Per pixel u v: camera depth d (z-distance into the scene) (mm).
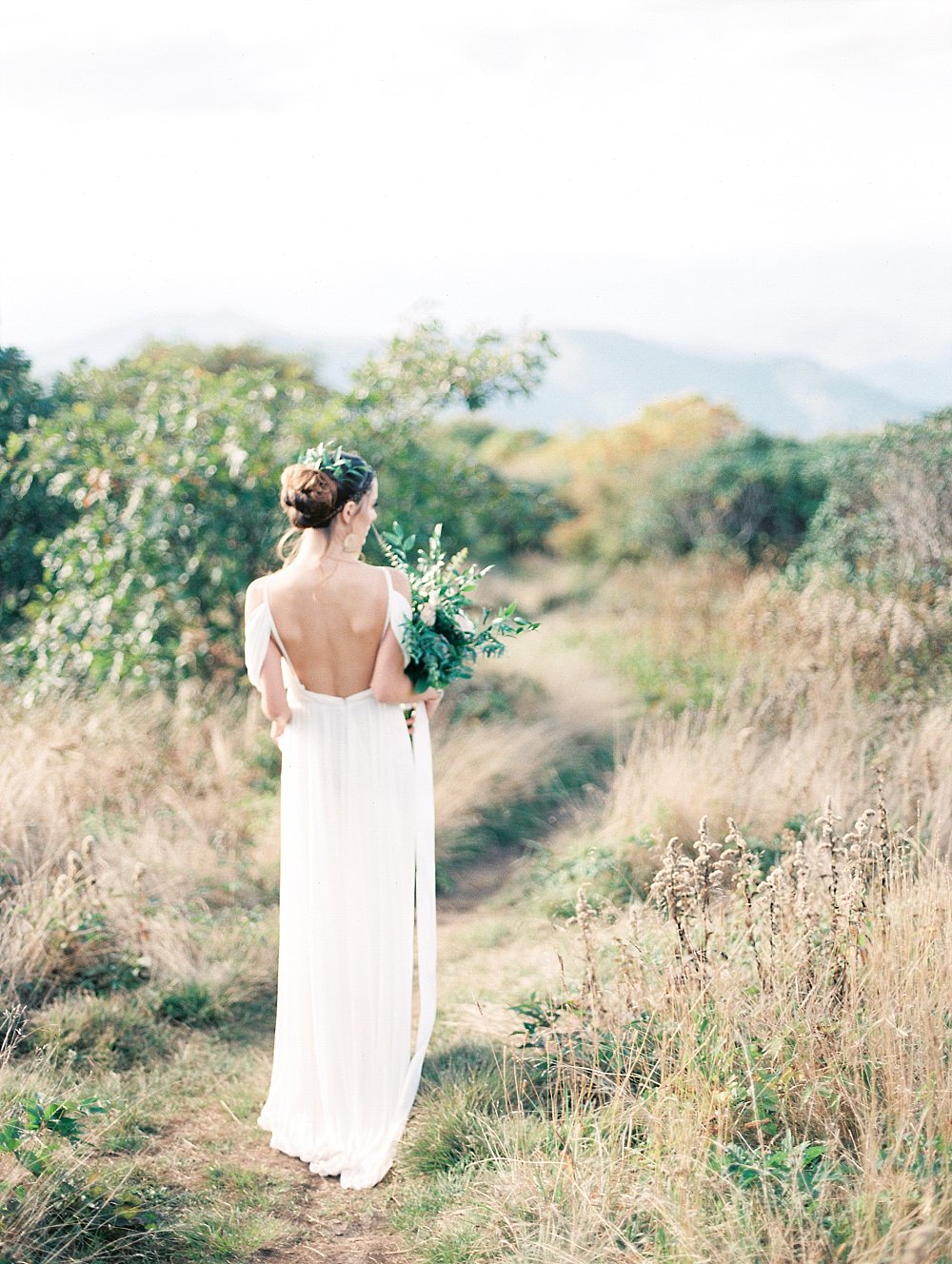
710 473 14734
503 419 28469
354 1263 2883
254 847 5918
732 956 3652
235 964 4664
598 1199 2752
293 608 3283
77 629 6949
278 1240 2971
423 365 7746
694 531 14781
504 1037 4023
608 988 3969
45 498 8227
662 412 21766
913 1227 2445
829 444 15219
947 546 8727
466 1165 3205
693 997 3275
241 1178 3248
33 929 4367
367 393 7645
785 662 7625
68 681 7074
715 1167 2730
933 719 5941
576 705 8641
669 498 15062
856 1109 2881
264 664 3299
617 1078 3158
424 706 3570
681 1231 2531
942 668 6898
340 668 3330
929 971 3199
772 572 12023
